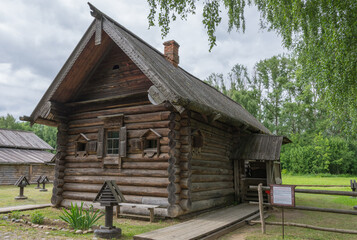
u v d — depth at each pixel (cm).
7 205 1121
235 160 1159
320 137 3812
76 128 1047
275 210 1042
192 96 864
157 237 564
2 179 2275
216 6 774
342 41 720
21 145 2814
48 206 1036
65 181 1027
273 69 4791
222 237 646
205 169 934
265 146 1123
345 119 856
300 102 4372
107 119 961
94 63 1007
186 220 784
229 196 1102
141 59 790
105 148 956
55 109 1015
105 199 625
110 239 591
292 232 695
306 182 2495
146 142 877
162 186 816
